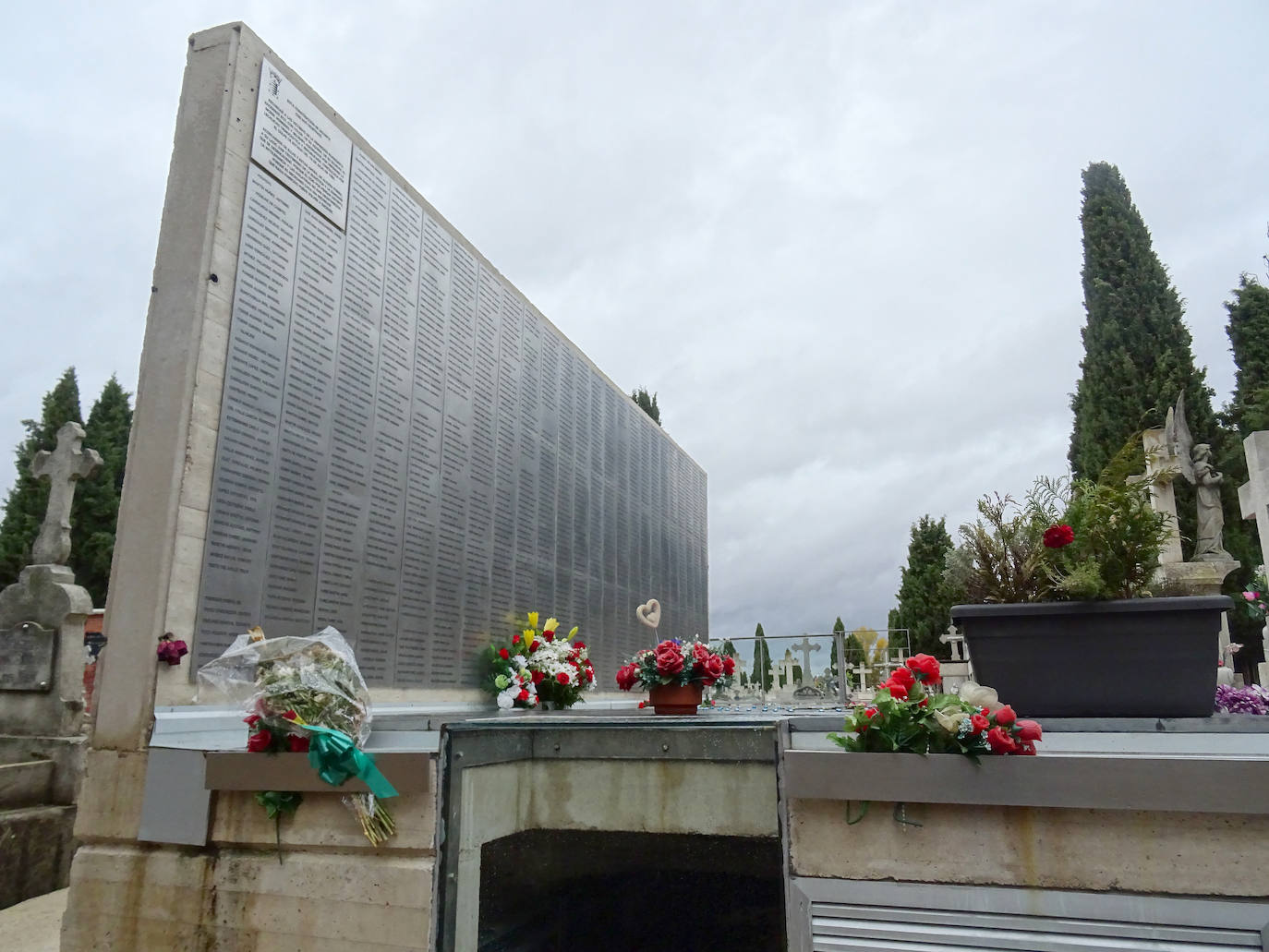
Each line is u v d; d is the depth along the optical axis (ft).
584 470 27.53
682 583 37.63
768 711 20.62
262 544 13.20
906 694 8.21
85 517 75.05
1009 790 7.44
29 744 19.71
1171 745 9.05
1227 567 23.50
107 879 10.11
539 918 12.02
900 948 7.61
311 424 14.57
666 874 12.15
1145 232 77.10
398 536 16.83
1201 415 69.97
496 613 20.70
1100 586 10.18
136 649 11.21
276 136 14.46
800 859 8.03
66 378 83.30
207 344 12.53
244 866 9.58
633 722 11.48
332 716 9.76
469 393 20.26
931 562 80.28
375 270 16.90
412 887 9.00
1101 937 7.21
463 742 9.91
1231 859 7.05
